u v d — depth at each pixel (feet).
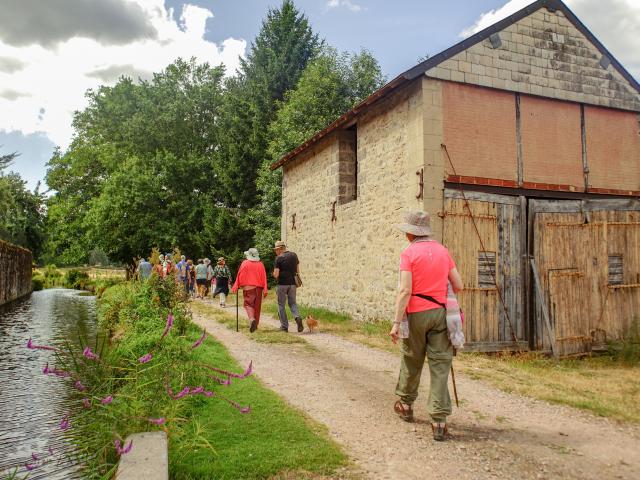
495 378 19.92
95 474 10.50
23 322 48.55
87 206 108.27
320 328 32.58
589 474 10.96
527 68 30.42
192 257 95.81
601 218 30.07
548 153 30.66
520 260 28.78
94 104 109.40
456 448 12.32
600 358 28.35
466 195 28.02
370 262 34.53
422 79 27.99
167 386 12.09
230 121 93.56
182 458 10.77
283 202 53.26
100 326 40.32
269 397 16.07
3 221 119.24
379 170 33.24
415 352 13.32
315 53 96.68
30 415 18.88
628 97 33.22
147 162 97.66
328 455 11.51
